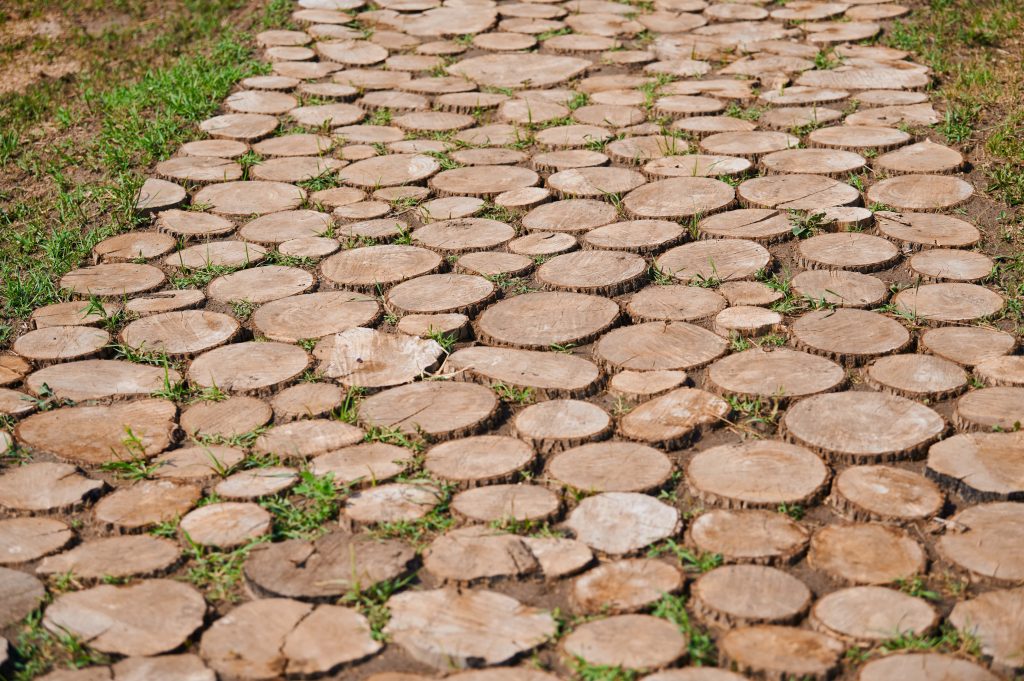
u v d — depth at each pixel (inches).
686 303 185.9
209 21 361.1
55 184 251.4
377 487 143.7
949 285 187.8
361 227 220.8
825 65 297.7
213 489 146.6
